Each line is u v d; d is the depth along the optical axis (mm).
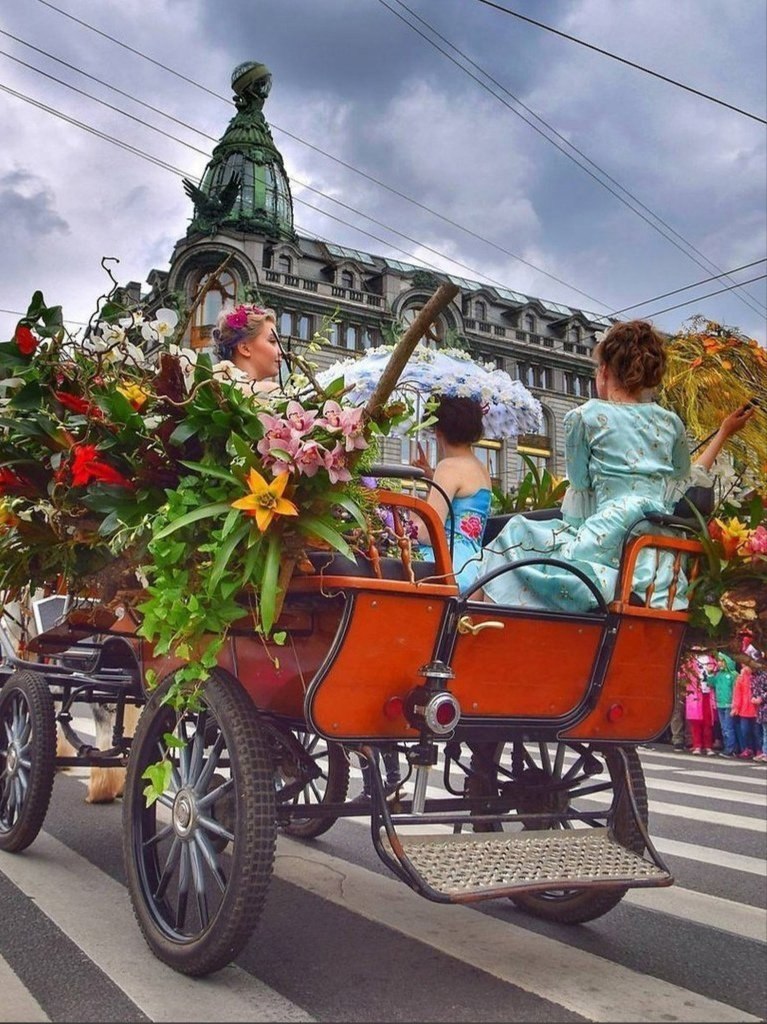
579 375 36094
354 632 2525
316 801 5027
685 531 3201
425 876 2479
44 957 2920
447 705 2566
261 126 34188
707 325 3838
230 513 2479
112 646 3949
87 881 3787
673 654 3178
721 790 7234
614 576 3047
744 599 3150
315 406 2637
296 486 2498
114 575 3133
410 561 2699
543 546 3162
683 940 3383
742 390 3621
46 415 2949
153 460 2756
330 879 4043
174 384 2750
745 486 3613
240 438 2502
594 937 3373
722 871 4539
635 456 3211
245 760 2658
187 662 2844
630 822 3039
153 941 2873
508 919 3543
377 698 2621
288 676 2754
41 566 3350
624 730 3141
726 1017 2627
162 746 3094
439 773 7293
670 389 3723
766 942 3369
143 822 3084
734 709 9508
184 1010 2514
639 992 2803
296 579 2619
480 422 3787
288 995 2676
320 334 2943
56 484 2969
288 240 32188
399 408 2549
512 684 2893
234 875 2598
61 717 4512
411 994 2717
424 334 2465
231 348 4098
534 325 37312
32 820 4027
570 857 2750
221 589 2525
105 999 2586
